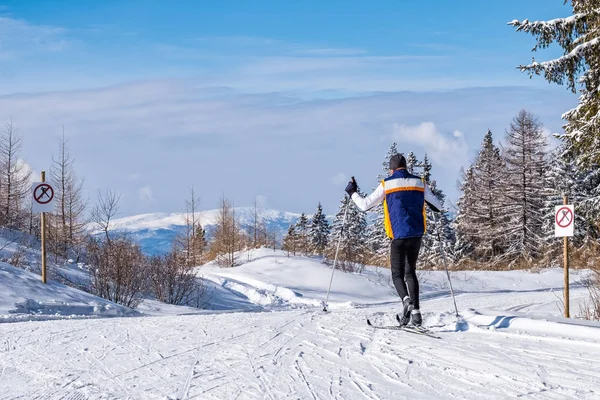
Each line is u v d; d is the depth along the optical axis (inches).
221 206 1990.7
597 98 628.7
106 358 206.5
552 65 606.2
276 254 1717.5
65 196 1291.8
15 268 565.6
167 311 617.9
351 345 207.2
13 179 1336.1
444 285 1270.9
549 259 1663.4
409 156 1866.4
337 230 2215.8
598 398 132.1
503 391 140.0
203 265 1814.7
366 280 1175.6
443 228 1910.7
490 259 1918.1
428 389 144.9
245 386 156.3
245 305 860.6
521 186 1839.3
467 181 2167.8
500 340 204.5
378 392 144.3
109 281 623.2
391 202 233.5
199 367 183.5
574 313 500.4
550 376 151.8
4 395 159.5
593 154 644.1
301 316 300.5
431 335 217.2
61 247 1026.1
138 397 151.1
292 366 177.8
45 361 206.1
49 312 460.4
